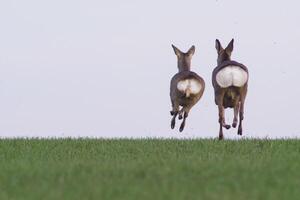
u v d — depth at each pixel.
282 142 42.44
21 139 46.94
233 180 25.08
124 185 24.16
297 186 24.03
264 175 26.25
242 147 40.38
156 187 23.45
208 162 30.22
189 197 21.88
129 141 45.53
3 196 22.28
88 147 42.12
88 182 24.75
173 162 30.06
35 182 25.14
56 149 40.84
